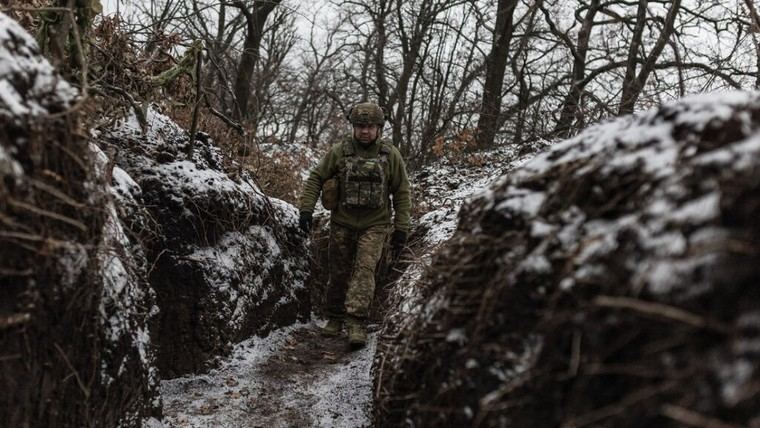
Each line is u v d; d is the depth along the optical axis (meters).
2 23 1.68
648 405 1.04
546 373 1.30
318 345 4.36
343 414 3.12
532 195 1.65
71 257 1.75
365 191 4.33
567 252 1.40
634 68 7.30
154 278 3.32
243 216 4.11
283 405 3.21
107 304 2.10
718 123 1.28
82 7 2.82
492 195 1.83
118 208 2.49
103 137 3.43
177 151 3.87
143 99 3.93
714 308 1.02
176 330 3.40
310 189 4.60
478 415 1.46
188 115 5.48
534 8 7.88
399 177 4.54
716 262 1.04
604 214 1.39
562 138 8.07
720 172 1.14
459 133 9.23
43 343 1.69
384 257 4.94
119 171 2.81
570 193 1.51
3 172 1.42
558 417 1.25
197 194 3.63
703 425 0.93
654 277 1.12
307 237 5.21
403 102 12.02
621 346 1.15
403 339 2.20
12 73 1.58
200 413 3.02
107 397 2.07
